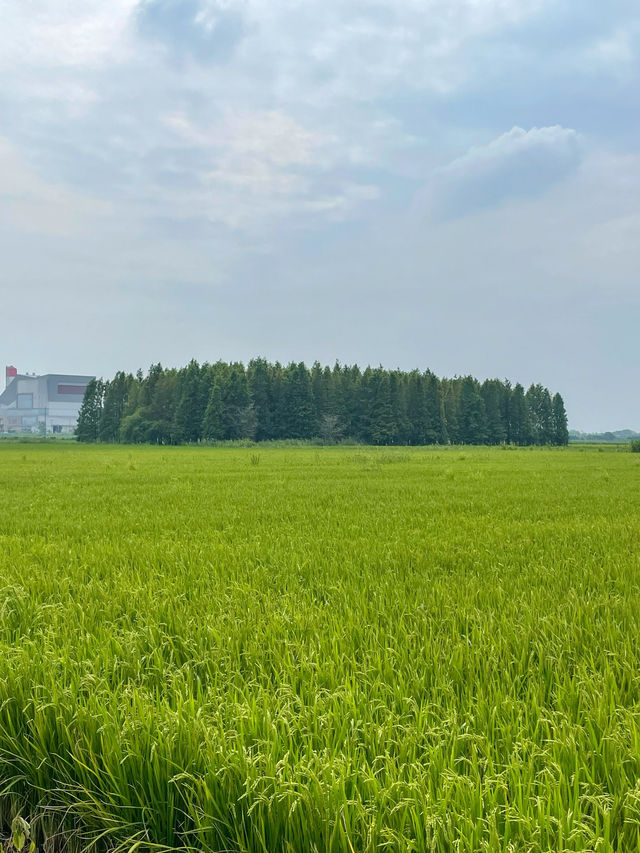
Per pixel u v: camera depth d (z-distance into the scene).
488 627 5.20
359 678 4.26
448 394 140.38
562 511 14.88
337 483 25.30
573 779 2.92
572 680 4.04
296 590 6.89
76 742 3.52
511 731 3.47
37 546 9.76
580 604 6.02
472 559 8.72
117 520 13.38
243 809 2.97
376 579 7.39
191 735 3.35
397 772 3.03
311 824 2.77
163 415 124.69
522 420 142.75
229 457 57.34
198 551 9.27
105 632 5.19
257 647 4.77
